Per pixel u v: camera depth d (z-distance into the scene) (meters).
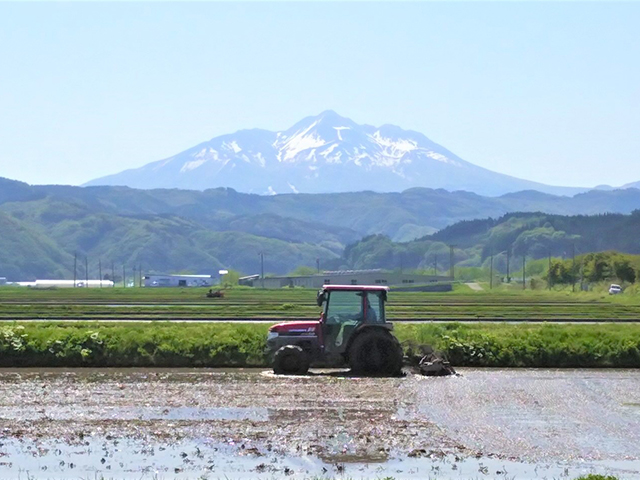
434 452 23.86
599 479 19.91
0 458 22.83
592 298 153.62
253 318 75.38
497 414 29.12
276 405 29.95
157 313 83.50
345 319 38.19
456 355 42.44
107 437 24.98
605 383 36.56
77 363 40.88
